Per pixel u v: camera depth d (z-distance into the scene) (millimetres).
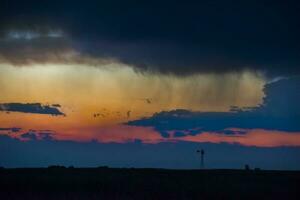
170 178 63562
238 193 47969
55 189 50125
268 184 54656
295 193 48156
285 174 74438
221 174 74312
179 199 44844
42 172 75688
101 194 47156
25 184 53062
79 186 52062
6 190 49281
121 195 46438
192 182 56844
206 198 45844
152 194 46938
